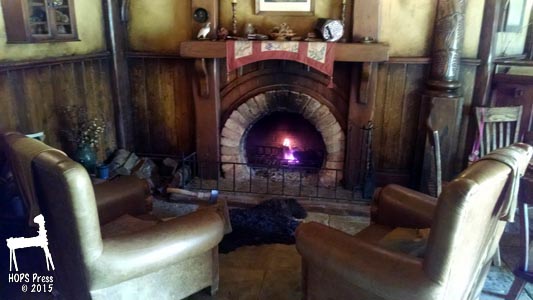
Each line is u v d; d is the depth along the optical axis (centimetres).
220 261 274
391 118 375
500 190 164
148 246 184
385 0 347
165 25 388
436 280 152
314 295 203
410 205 233
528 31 403
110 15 377
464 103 360
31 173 175
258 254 284
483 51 342
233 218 323
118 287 187
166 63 398
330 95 379
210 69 374
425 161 362
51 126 316
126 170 377
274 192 382
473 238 158
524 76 333
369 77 348
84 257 169
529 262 207
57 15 301
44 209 184
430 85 348
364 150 375
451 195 140
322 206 357
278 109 395
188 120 411
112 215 241
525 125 343
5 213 248
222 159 407
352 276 173
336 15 358
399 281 159
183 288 216
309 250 188
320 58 337
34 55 294
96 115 375
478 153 330
